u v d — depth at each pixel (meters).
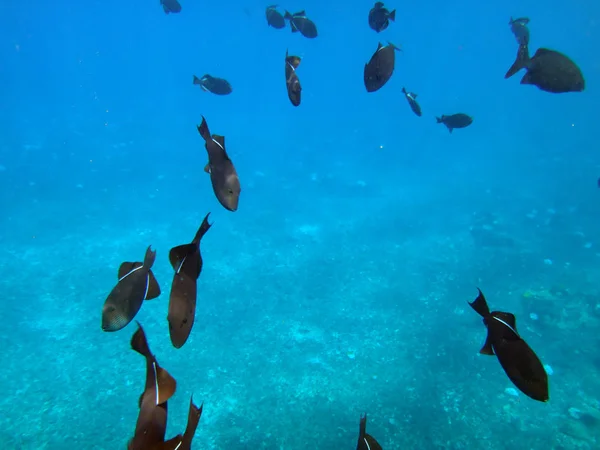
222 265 13.65
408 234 16.98
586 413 7.98
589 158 30.81
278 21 6.24
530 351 1.75
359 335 10.31
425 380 8.76
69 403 7.88
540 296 11.98
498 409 8.07
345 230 17.23
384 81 3.45
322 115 55.59
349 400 8.18
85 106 48.03
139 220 17.31
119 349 9.48
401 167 29.48
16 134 31.06
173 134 35.69
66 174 22.53
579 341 10.36
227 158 1.67
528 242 16.59
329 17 75.25
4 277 12.07
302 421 7.64
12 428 7.21
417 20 96.69
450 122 6.54
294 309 11.36
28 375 8.48
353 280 13.05
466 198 22.27
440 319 11.02
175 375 8.70
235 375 8.80
